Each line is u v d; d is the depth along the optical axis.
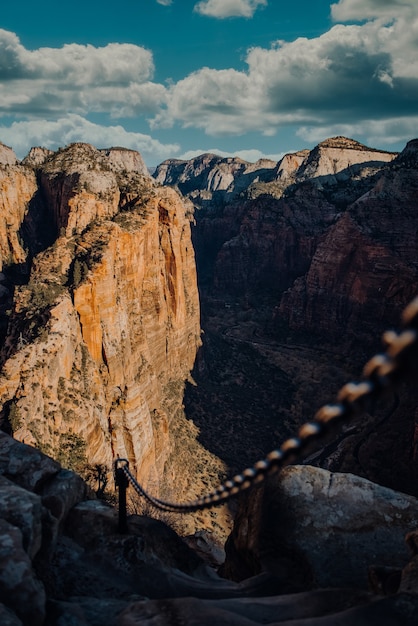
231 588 15.16
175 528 37.69
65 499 14.62
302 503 19.14
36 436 44.19
